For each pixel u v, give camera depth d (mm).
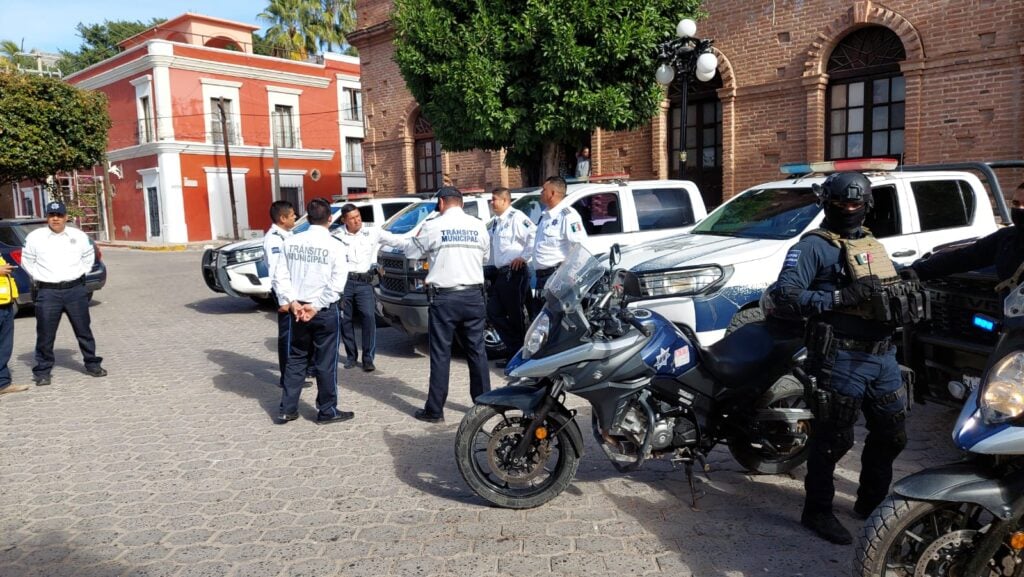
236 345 9297
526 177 16547
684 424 4023
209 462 5090
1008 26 10547
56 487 4695
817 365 3562
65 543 3920
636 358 3889
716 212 7566
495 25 11219
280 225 6422
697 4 11398
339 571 3555
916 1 11398
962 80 11070
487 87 11227
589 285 3889
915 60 11430
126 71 31453
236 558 3709
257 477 4797
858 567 2920
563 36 10750
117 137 32906
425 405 6152
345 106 36062
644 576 3457
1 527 4129
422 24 11641
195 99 31047
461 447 4152
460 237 5617
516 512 4188
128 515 4250
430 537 3896
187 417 6172
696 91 14320
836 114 12672
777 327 4078
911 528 2930
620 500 4316
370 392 6812
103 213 34844
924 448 4926
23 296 12250
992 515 2908
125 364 8320
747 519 4031
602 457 4996
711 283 5891
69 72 47469
